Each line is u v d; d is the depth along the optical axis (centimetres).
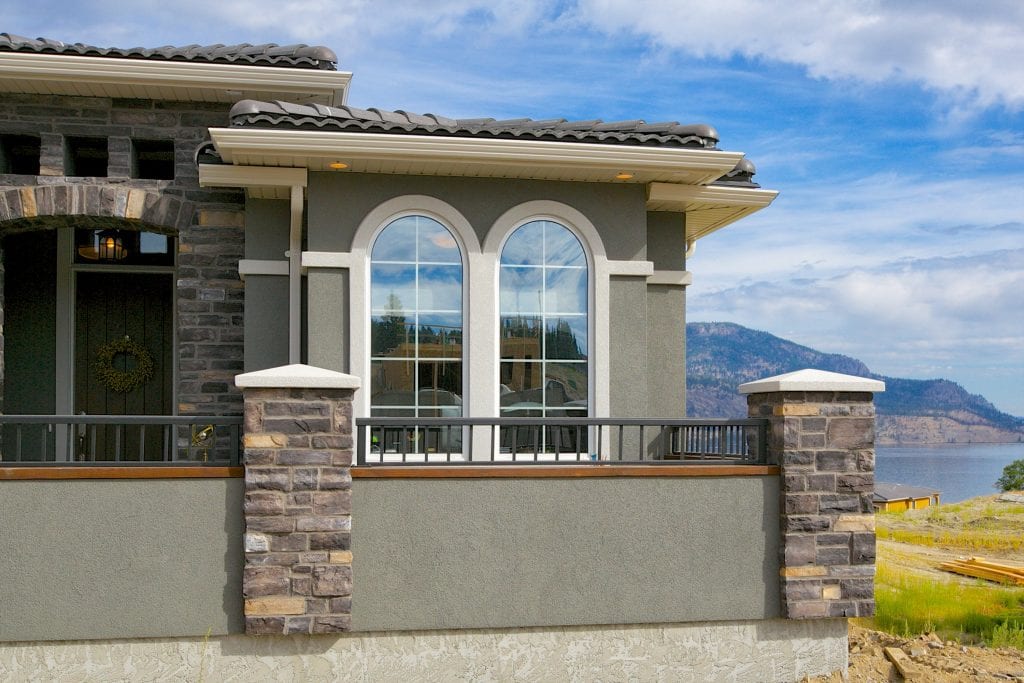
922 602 1011
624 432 916
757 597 705
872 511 706
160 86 958
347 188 862
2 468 629
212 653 646
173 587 640
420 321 873
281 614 638
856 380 705
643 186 912
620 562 691
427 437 677
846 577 702
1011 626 912
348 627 646
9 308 1128
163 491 642
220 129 779
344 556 646
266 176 851
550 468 688
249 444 639
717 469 702
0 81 938
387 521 664
